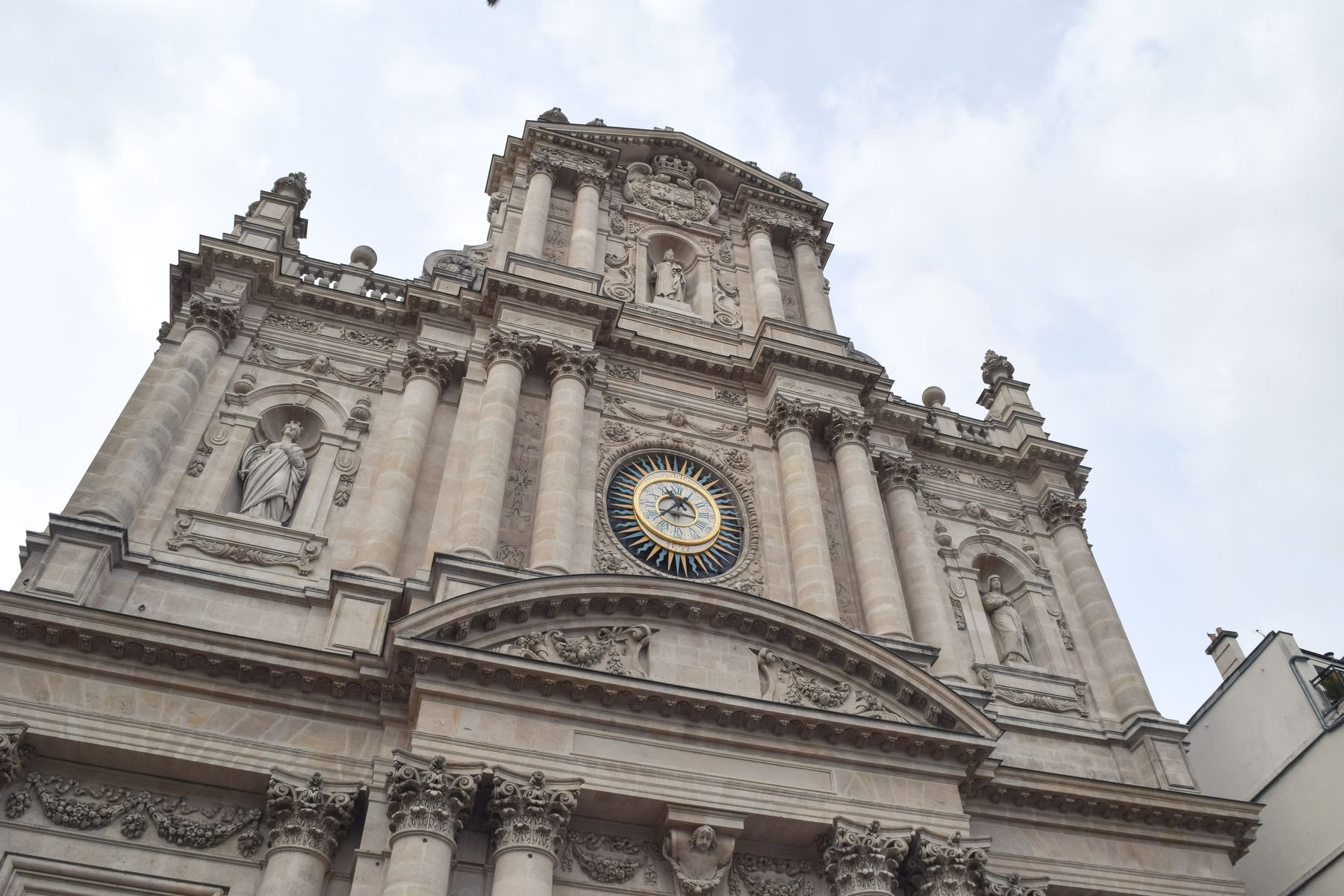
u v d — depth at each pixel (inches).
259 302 907.4
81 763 595.8
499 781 598.2
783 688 713.0
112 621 611.2
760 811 641.6
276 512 775.1
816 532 870.4
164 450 760.3
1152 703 885.2
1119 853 757.9
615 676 646.5
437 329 933.2
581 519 833.5
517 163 1188.5
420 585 711.7
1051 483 1066.7
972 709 713.0
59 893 555.2
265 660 629.0
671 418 950.4
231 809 607.8
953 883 644.1
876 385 1061.1
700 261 1156.5
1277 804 1001.5
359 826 613.3
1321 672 1026.7
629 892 620.1
